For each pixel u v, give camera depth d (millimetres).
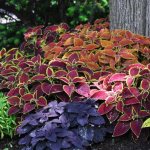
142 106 3129
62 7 4855
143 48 3590
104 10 4680
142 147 3105
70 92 3174
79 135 3031
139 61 3562
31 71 3445
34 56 3730
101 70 3408
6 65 3617
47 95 3303
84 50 3555
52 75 3301
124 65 3404
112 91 3182
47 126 2998
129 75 3205
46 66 3396
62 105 3135
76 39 3652
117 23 3930
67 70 3387
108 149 3098
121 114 3152
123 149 3094
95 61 3486
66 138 2959
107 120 3178
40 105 3201
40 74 3324
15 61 3668
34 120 3061
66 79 3252
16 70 3533
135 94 3115
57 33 4035
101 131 3104
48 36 4000
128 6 3848
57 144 2930
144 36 3801
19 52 3877
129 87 3145
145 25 3861
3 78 3568
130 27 3881
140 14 3838
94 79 3338
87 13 4613
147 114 3084
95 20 4535
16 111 3227
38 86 3279
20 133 3059
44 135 2947
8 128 3193
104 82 3254
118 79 3211
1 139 3262
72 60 3455
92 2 4664
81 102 3152
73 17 4707
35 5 4832
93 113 3070
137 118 3092
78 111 3068
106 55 3467
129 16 3867
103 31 3797
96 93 3184
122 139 3176
